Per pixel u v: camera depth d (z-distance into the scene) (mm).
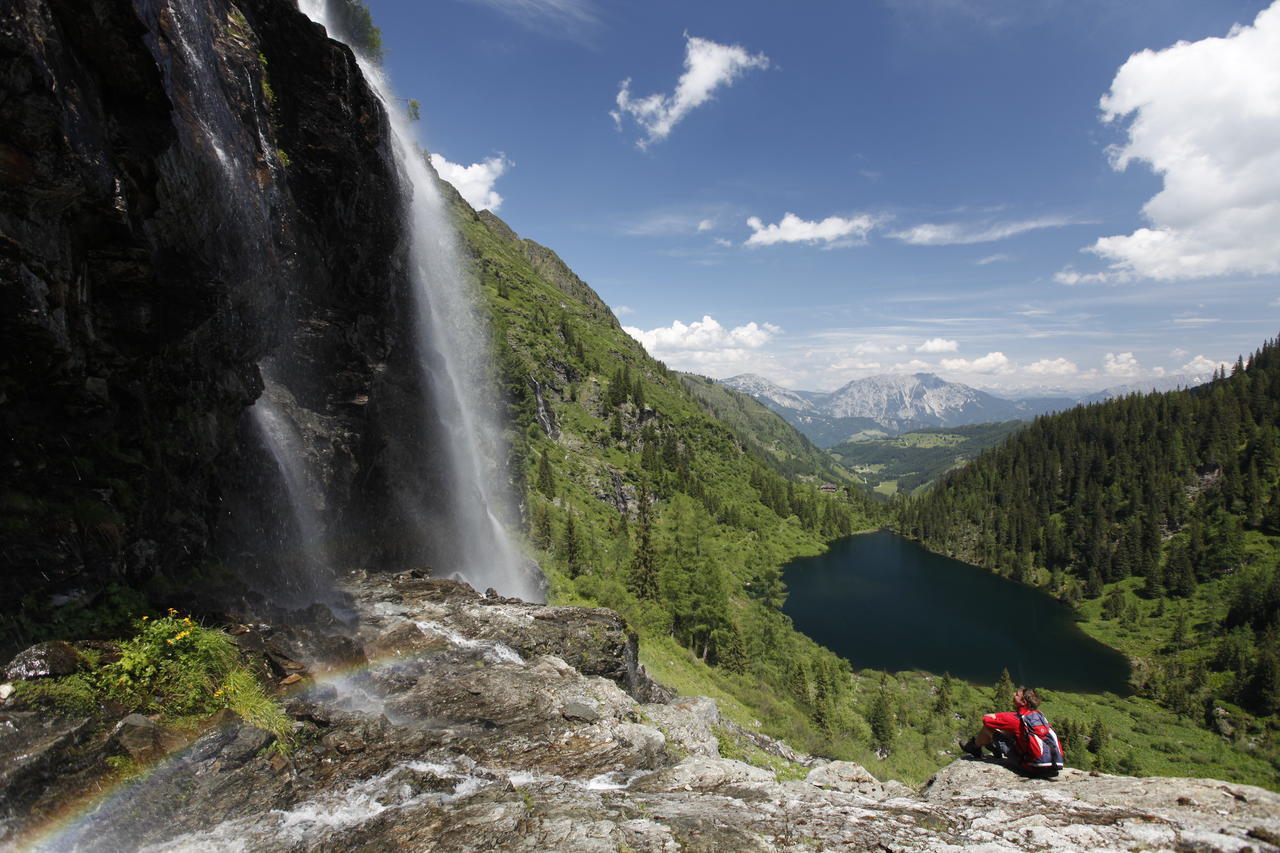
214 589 14242
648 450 192875
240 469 17719
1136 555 168500
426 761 10453
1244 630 122438
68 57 9492
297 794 8914
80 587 10312
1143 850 6102
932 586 161000
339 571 22859
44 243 9398
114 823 7355
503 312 193750
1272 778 76625
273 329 18766
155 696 9227
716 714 21453
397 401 29781
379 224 23891
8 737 7195
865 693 80375
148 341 12492
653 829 7730
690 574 69938
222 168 14633
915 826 7719
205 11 14742
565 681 16109
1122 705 96688
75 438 11188
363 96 21531
